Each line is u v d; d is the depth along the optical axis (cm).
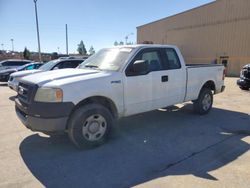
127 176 357
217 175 358
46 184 336
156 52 568
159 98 566
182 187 327
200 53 3375
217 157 421
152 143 486
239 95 1115
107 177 354
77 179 349
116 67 506
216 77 739
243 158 416
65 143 485
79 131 438
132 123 625
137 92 518
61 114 414
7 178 352
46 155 430
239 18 2836
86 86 439
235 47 2902
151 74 541
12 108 826
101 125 466
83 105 450
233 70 2928
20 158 418
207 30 3238
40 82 428
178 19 3662
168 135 534
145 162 402
